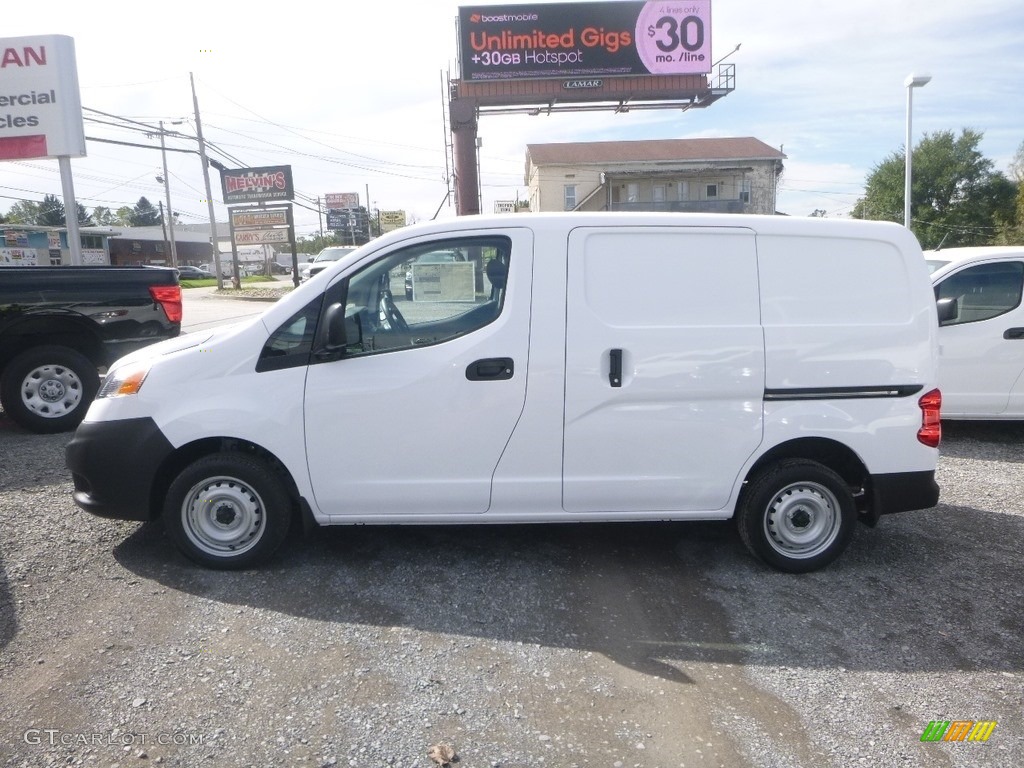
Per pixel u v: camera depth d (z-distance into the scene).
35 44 13.38
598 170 53.44
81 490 4.60
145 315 8.01
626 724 3.21
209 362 4.40
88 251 55.72
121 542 4.93
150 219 110.38
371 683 3.46
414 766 2.93
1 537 4.98
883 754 3.04
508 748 3.04
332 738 3.08
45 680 3.43
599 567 4.73
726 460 4.50
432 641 3.82
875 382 4.52
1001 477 6.72
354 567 4.64
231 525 4.52
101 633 3.83
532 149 56.75
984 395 7.61
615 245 4.41
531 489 4.46
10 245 49.09
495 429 4.39
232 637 3.81
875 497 4.59
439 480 4.44
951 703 3.38
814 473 4.52
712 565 4.79
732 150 53.72
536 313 4.36
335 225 70.75
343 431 4.38
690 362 4.41
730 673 3.60
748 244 4.46
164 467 4.50
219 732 3.10
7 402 7.63
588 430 4.42
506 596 4.31
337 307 4.21
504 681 3.49
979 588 4.51
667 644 3.84
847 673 3.61
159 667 3.54
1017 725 3.23
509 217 4.43
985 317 7.59
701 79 31.27
